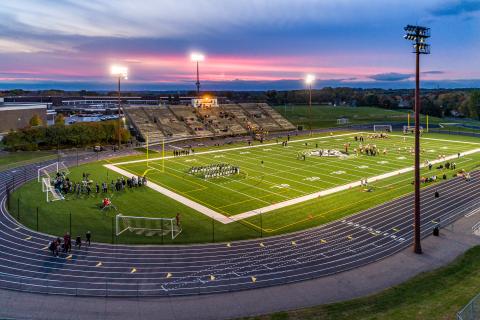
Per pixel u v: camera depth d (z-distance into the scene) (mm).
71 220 42219
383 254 33625
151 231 39156
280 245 35812
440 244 35438
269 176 62562
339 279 29234
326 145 95500
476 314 20766
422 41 33250
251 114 138125
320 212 44969
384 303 24688
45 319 23797
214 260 32688
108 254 33844
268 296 26812
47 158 79562
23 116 115062
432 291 26000
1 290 27359
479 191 52812
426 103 195125
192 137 108500
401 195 51625
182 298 26594
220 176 62344
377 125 135750
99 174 64500
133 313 24719
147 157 80312
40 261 32344
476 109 180250
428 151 85562
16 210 45312
